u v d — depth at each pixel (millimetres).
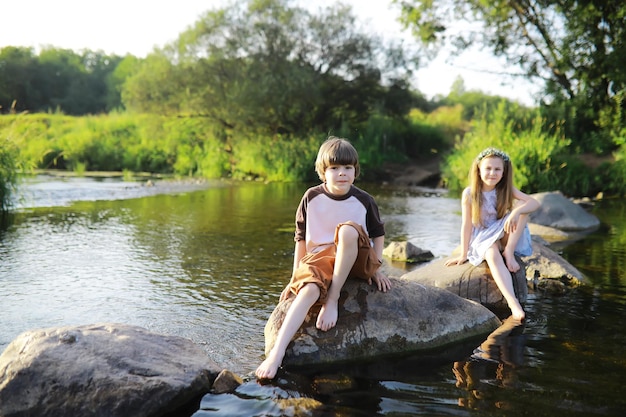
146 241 6270
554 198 8367
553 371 2699
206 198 11344
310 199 3221
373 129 20656
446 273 4207
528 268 4684
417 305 3240
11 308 3705
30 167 9414
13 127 8984
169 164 20625
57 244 6012
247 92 18578
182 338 2771
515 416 2223
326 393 2451
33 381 2270
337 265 2980
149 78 19688
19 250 5648
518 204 4285
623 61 13914
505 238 4191
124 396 2229
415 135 21812
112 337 2551
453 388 2502
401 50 21594
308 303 2904
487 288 3984
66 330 2553
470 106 28016
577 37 14781
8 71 45844
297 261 3262
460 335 3203
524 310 3756
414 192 13773
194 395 2393
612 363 2807
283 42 19812
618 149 14172
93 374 2295
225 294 4098
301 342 2895
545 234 7078
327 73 21219
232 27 19719
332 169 3123
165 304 3824
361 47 21141
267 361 2680
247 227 7418
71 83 51500
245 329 3326
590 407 2309
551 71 16688
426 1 16875
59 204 9789
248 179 17578
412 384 2551
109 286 4289
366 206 3236
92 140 21344
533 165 12555
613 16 14219
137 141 22000
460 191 14117
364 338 2973
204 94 19391
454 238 6793
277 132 20328
